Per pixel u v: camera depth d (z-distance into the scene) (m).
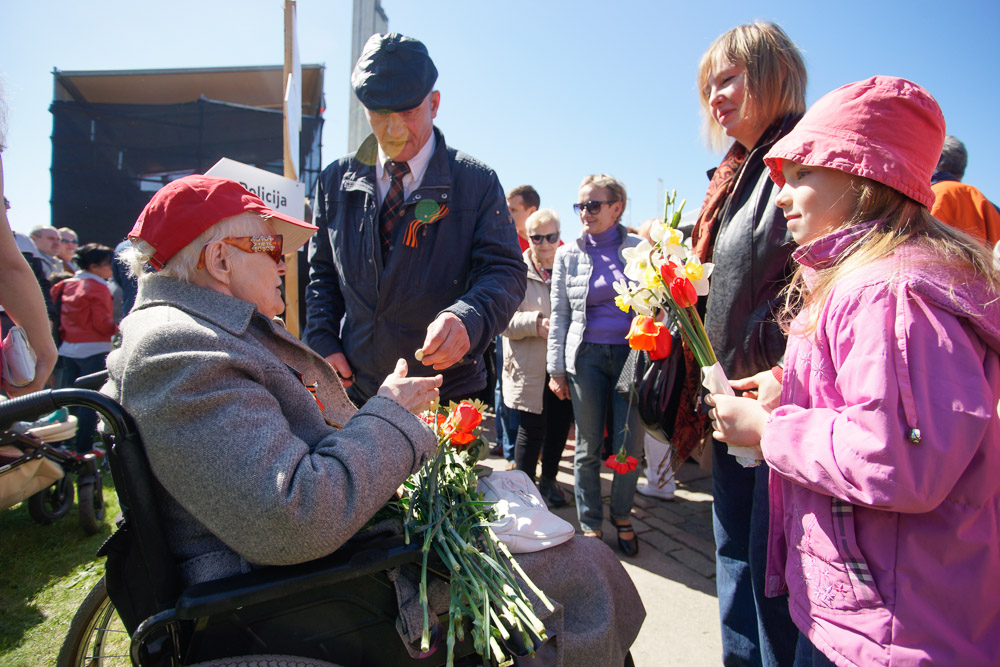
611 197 2.88
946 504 0.94
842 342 1.00
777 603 1.51
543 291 3.41
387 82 1.77
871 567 0.99
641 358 1.89
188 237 1.18
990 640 0.92
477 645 1.11
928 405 0.89
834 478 0.97
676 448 1.82
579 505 2.98
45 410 0.98
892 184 1.01
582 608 1.37
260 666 1.04
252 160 6.34
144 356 1.04
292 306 3.61
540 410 3.28
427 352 1.60
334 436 1.15
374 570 1.10
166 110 6.11
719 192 1.71
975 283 0.95
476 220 2.01
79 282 4.57
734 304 1.58
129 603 1.15
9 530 3.25
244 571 1.11
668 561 2.89
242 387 1.06
